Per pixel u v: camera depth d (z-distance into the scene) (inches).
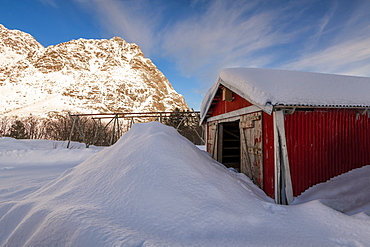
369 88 213.9
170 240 85.4
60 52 7347.4
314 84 199.2
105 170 142.9
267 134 184.9
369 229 97.9
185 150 166.7
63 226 91.0
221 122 290.2
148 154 142.9
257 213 120.0
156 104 5940.0
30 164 431.8
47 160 470.3
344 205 153.9
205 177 139.6
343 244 89.6
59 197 123.2
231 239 90.7
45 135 1450.5
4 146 557.9
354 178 179.3
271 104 157.8
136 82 6599.4
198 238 89.7
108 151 177.6
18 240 96.7
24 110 3612.2
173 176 126.5
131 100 5634.8
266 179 184.1
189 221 99.4
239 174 222.5
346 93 193.5
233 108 250.8
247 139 221.9
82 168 165.9
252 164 209.3
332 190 167.5
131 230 89.7
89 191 125.5
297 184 173.0
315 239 93.5
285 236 96.3
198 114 647.1
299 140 177.0
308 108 180.1
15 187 212.8
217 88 266.7
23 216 115.2
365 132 198.7
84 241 81.3
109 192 120.2
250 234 96.8
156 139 158.9
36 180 252.2
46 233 91.0
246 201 131.9
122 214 102.6
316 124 183.6
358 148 195.3
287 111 173.8
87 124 1385.3
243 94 196.1
